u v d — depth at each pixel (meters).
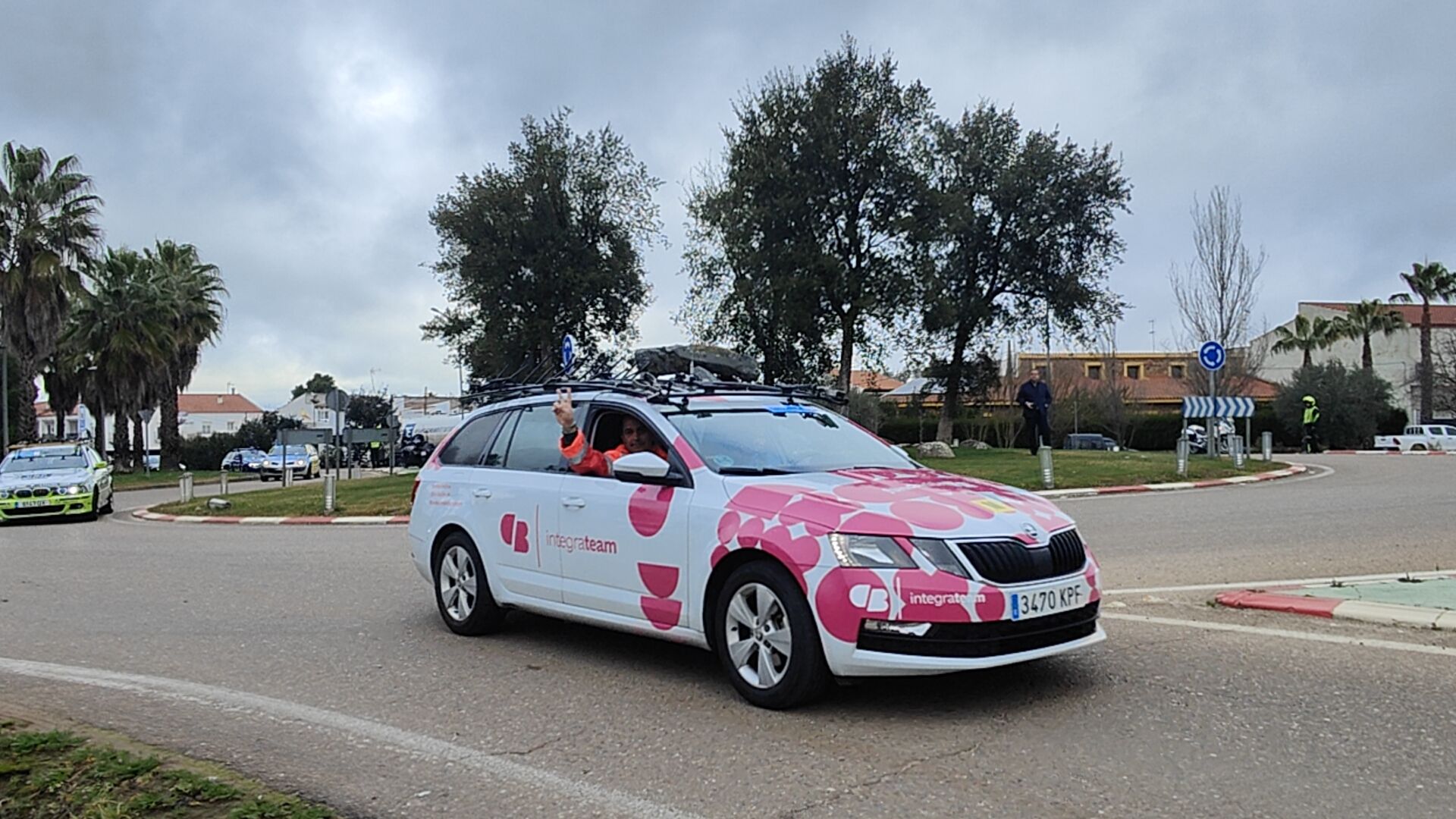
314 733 5.24
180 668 6.70
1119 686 5.62
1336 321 57.84
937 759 4.57
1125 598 8.19
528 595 6.92
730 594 5.52
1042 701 5.37
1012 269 33.50
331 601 9.16
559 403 6.58
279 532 16.42
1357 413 50.12
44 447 21.98
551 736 5.11
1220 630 6.91
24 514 19.59
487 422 7.85
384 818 4.10
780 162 29.61
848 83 30.14
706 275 33.16
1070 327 34.22
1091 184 32.94
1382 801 3.99
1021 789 4.19
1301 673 5.79
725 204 31.72
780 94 30.39
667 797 4.25
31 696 6.04
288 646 7.30
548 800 4.26
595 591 6.39
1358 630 6.79
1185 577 9.11
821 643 5.07
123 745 4.93
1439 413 56.50
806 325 30.08
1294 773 4.29
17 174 38.22
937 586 4.89
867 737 4.90
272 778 4.56
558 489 6.71
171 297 48.50
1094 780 4.27
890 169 30.06
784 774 4.45
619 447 6.51
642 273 31.17
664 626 5.94
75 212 39.03
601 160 30.42
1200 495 17.48
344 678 6.36
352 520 17.77
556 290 29.27
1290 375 61.78
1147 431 51.44
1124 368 63.25
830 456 6.41
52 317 39.22
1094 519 14.00
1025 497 5.71
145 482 42.22
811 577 5.08
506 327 29.45
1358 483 18.94
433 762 4.77
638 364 17.73
